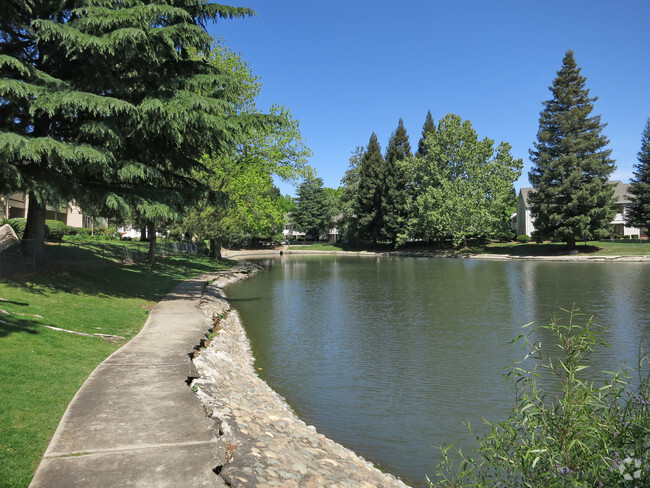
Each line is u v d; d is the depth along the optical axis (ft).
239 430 17.38
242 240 245.24
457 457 20.38
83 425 15.99
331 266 148.25
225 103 47.80
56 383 20.26
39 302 38.42
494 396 27.78
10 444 14.10
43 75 42.70
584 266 130.82
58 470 12.82
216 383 23.68
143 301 50.14
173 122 44.39
